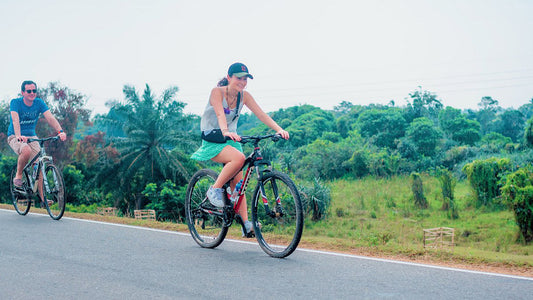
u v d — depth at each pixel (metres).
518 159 49.09
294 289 3.16
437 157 66.81
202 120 4.50
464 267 3.94
